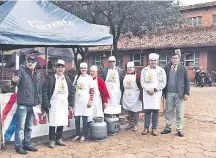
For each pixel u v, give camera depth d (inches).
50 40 237.9
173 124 315.0
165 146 235.8
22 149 218.4
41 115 246.8
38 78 224.1
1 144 226.1
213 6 1051.9
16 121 225.3
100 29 294.2
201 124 319.0
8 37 212.8
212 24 1027.9
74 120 270.1
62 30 255.3
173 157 209.8
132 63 277.7
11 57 575.2
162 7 560.1
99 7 497.0
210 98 543.2
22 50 530.0
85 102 246.5
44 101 229.0
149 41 1051.3
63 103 233.3
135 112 283.6
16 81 209.5
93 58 1187.3
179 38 994.7
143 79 266.8
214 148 230.1
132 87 278.2
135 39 1097.4
